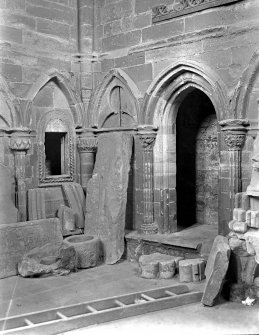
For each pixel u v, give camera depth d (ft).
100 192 35.19
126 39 36.04
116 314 23.20
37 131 36.32
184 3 32.09
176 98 34.22
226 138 29.66
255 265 25.21
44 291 27.81
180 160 39.52
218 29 30.32
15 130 34.12
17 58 34.53
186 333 21.58
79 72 38.17
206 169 38.40
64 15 37.42
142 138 34.60
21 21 34.86
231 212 29.78
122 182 34.04
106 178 35.01
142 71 34.86
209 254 29.14
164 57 33.45
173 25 32.94
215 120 37.70
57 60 36.91
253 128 29.04
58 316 22.95
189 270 28.89
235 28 29.48
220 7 30.35
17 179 34.50
